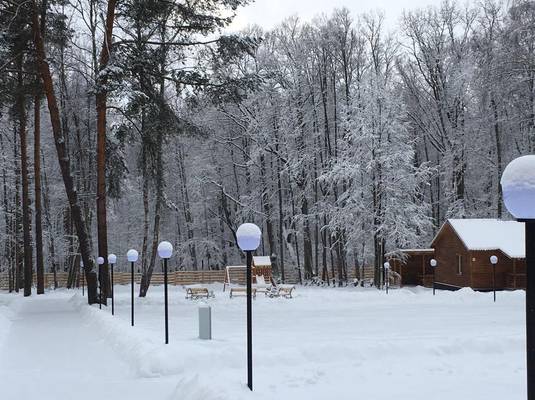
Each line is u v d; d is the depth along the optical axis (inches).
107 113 1056.8
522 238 1321.4
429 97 1743.4
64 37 1063.0
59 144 946.1
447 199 1651.1
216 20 957.2
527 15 1364.4
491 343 452.8
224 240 1988.2
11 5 898.1
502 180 168.4
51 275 1904.5
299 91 1700.3
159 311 936.9
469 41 1673.2
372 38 1700.3
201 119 1708.9
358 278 1608.0
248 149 1819.6
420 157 1953.7
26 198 1289.4
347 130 1558.8
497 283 1301.7
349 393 315.6
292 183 1705.2
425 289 1434.5
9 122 1534.2
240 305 1033.5
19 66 1032.8
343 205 1578.5
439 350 439.5
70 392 331.9
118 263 2306.8
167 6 937.5
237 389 287.7
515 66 1370.6
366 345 433.7
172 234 2044.8
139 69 919.0
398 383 342.6
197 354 397.1
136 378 367.2
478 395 309.4
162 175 1125.7
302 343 488.1
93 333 595.8
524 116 1478.8
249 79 969.5
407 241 1412.4
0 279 1925.4
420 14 1705.2
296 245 1758.1
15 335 591.8
